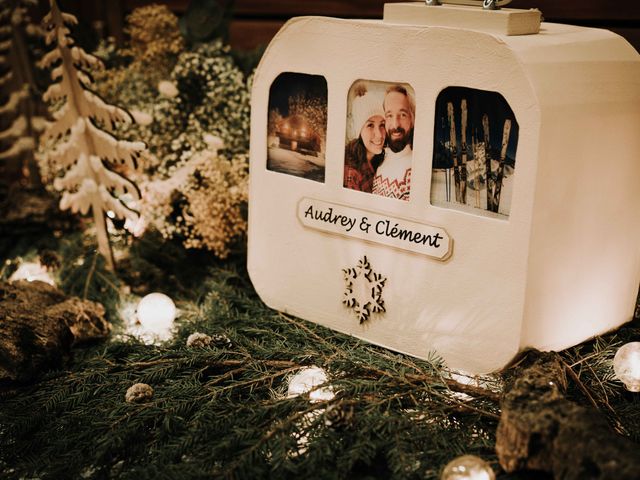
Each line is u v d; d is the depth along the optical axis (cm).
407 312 106
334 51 105
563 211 93
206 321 122
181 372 108
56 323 117
